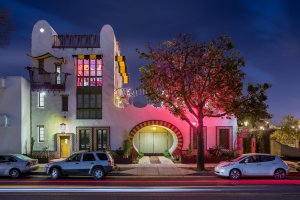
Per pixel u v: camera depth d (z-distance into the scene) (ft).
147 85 88.17
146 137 119.65
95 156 78.18
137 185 67.56
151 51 87.92
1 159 81.61
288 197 54.08
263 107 86.48
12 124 105.70
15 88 106.42
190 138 110.63
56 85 110.22
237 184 68.69
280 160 77.82
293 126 116.37
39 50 112.47
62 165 77.97
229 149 109.50
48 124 111.86
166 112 111.96
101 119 111.86
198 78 88.33
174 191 59.82
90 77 112.57
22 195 56.44
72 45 113.39
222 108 90.99
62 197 54.60
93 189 62.39
